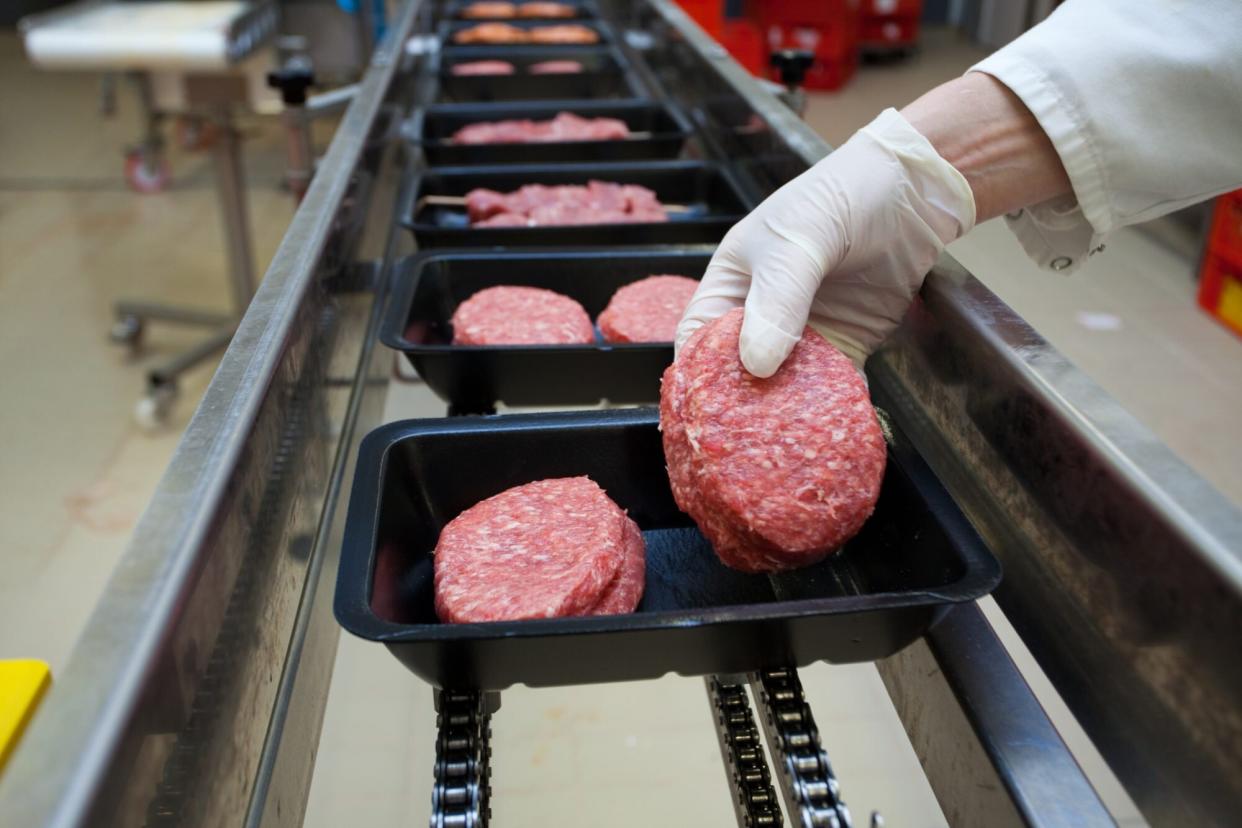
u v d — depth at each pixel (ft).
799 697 2.59
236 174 10.45
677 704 4.05
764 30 17.25
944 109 3.25
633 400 3.96
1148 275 11.18
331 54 15.43
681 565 3.16
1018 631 2.71
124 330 11.27
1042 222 3.53
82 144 18.33
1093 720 2.36
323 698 2.91
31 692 3.24
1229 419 8.70
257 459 2.56
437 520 3.17
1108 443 2.33
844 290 3.40
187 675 1.97
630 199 5.52
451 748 2.39
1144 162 3.08
